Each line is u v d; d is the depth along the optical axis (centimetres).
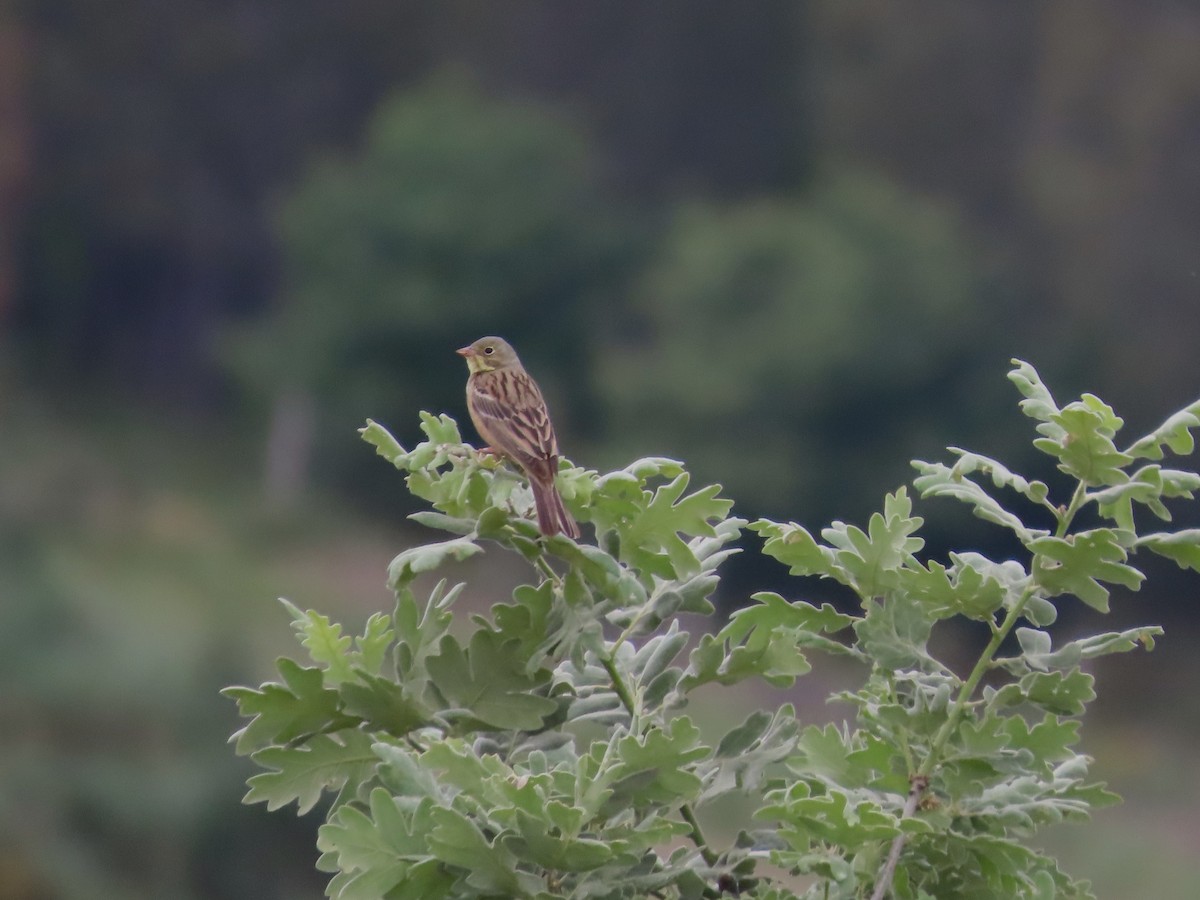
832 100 5791
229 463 4853
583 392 4956
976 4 5741
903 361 4347
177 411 5334
